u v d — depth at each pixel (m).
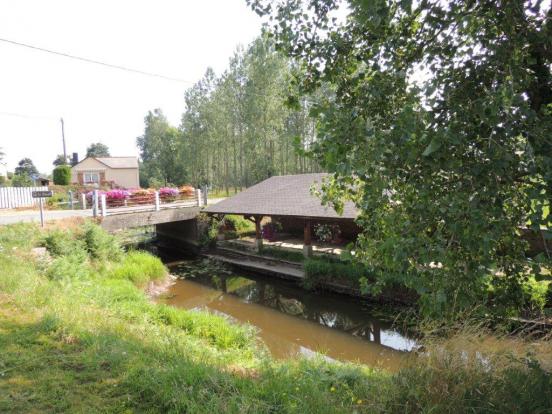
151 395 3.17
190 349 5.07
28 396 3.09
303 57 2.91
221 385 3.38
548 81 2.46
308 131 30.34
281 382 3.56
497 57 2.16
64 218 13.32
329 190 3.34
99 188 27.12
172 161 46.50
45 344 4.13
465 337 3.23
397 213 2.45
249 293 12.51
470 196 2.04
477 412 2.69
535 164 1.81
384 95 2.48
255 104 29.47
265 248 15.33
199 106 35.53
